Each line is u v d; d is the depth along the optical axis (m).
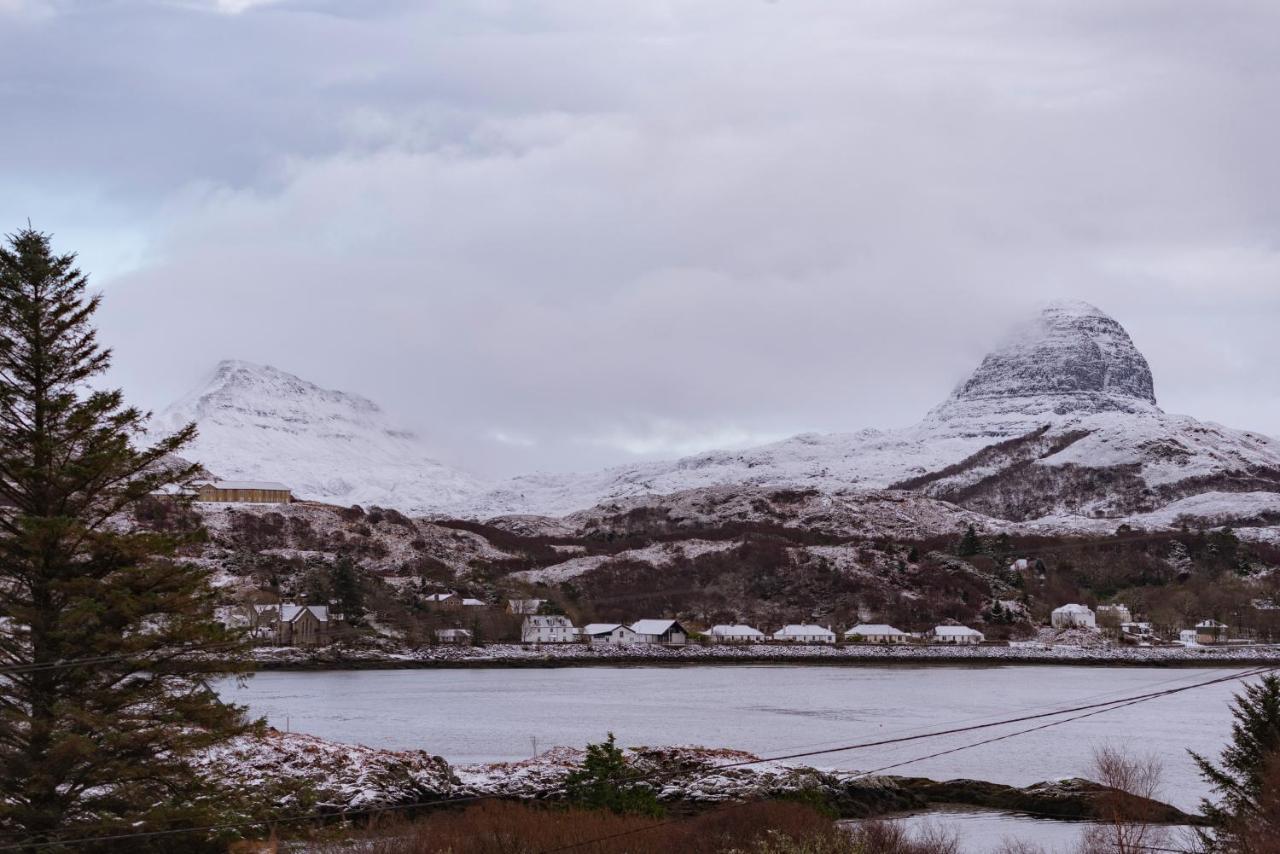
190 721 53.34
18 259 54.78
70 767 50.00
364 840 62.00
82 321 56.16
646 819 65.56
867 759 112.25
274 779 72.75
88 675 51.56
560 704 172.50
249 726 55.75
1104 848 68.81
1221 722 150.88
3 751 50.66
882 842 65.00
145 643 52.59
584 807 67.81
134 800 51.44
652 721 148.38
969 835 77.94
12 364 54.56
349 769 78.69
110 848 50.31
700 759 88.88
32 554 52.31
